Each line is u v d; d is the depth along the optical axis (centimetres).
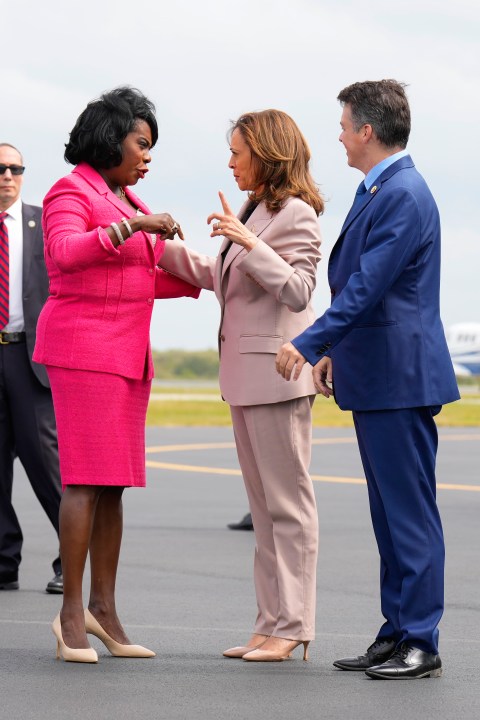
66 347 625
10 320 863
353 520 1302
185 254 675
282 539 646
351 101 602
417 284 599
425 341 600
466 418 3978
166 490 1598
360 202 606
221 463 2020
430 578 601
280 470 644
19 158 859
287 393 638
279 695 564
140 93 643
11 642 684
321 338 584
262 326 642
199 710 536
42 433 866
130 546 1097
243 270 625
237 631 725
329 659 649
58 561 859
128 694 563
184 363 11362
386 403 598
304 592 645
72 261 604
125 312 632
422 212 591
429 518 606
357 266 602
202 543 1117
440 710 538
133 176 645
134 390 640
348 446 2497
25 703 545
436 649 606
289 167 637
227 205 624
